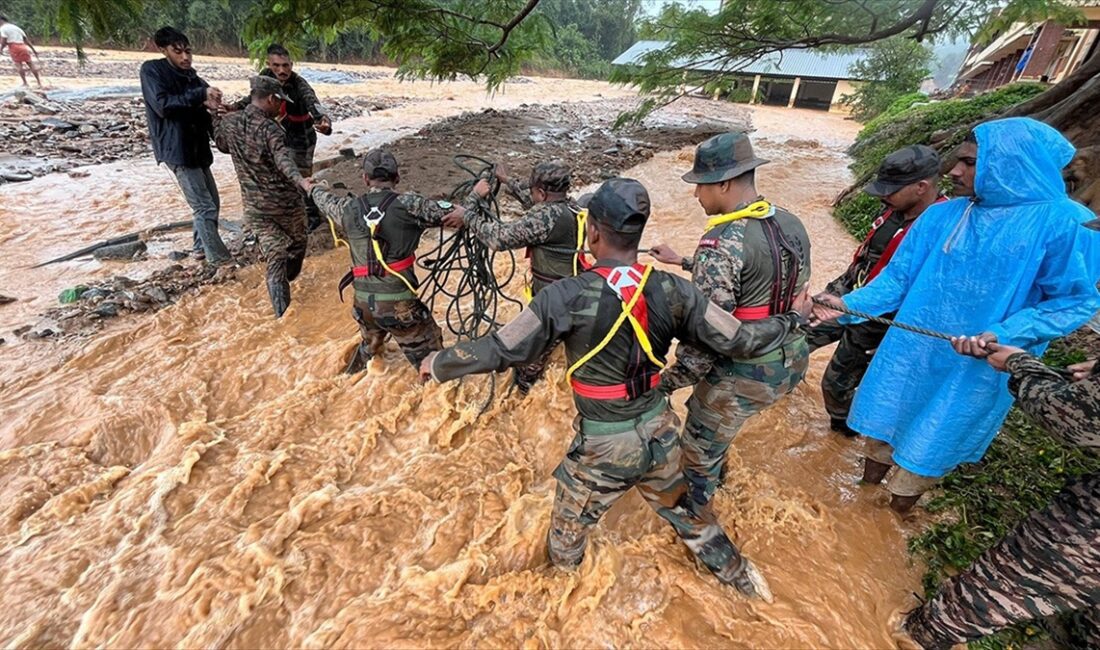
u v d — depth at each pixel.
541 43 10.18
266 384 3.86
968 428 2.46
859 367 3.21
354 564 2.55
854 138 16.03
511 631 2.26
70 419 3.37
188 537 2.64
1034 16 7.37
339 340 4.23
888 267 2.78
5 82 15.86
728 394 2.34
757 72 25.14
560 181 3.04
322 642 2.21
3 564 2.48
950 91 23.55
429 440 3.37
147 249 5.77
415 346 3.66
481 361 1.86
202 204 5.10
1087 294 2.18
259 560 2.50
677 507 2.29
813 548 2.68
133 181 7.98
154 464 3.06
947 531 2.77
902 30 8.54
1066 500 1.82
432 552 2.63
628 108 20.52
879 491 3.06
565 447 3.36
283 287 4.50
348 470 3.15
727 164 2.14
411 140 11.46
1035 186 2.21
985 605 2.03
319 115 5.79
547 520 2.70
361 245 3.30
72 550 2.55
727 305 2.15
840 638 2.29
